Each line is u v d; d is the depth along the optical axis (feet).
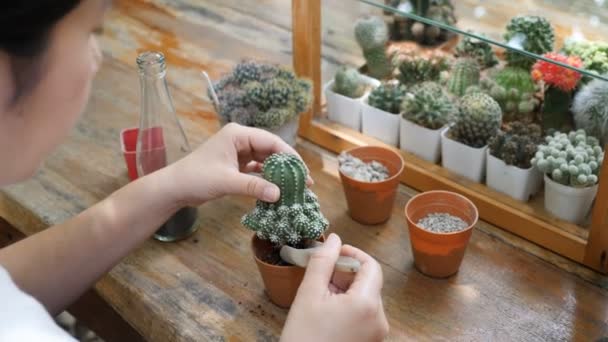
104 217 2.50
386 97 3.16
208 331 2.52
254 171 2.73
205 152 2.60
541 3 2.79
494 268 2.73
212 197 2.53
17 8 1.49
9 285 1.86
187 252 2.81
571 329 2.50
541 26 2.71
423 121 3.05
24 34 1.55
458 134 2.99
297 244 2.43
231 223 2.93
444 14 2.83
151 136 2.82
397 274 2.71
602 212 2.57
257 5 4.09
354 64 3.35
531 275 2.70
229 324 2.54
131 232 2.52
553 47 2.72
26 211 2.99
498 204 2.88
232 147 2.61
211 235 2.88
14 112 1.69
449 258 2.63
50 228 2.51
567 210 2.77
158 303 2.61
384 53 3.27
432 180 3.03
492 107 2.92
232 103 3.02
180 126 2.89
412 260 2.76
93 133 3.36
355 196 2.83
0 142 1.73
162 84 2.74
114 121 3.43
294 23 3.14
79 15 1.65
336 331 2.08
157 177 2.56
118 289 2.70
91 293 3.49
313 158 3.25
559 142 2.81
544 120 3.02
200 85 3.61
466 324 2.53
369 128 3.25
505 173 2.88
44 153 1.83
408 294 2.64
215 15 4.06
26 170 1.83
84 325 3.62
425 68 3.23
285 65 3.22
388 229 2.90
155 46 3.87
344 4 3.18
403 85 3.27
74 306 3.54
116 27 4.04
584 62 2.67
